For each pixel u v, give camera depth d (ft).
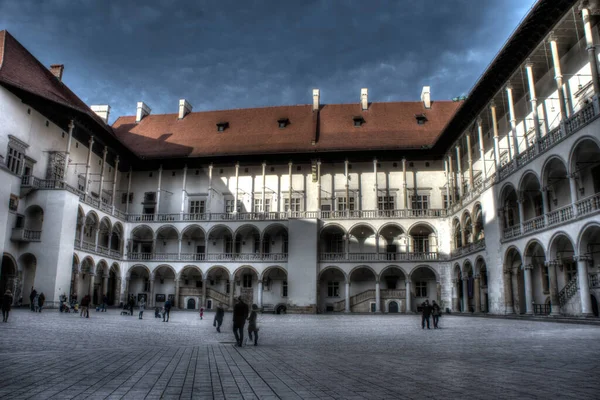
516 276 118.42
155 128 204.33
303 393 24.40
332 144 176.35
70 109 142.20
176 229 179.32
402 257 167.73
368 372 31.22
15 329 62.54
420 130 181.16
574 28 95.25
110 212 170.09
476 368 32.45
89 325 75.87
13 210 130.21
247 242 183.42
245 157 180.96
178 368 32.78
